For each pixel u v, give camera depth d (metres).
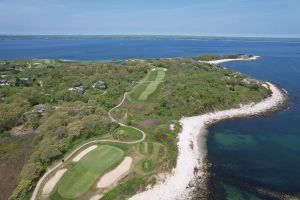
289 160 75.56
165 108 111.19
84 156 74.25
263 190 62.56
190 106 112.56
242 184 65.12
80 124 88.12
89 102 114.81
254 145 85.12
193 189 64.00
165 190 64.00
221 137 91.44
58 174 68.44
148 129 91.69
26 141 87.69
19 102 115.44
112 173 67.56
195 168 72.19
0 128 96.25
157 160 73.38
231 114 110.94
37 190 63.34
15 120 101.12
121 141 82.75
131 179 66.00
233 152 80.88
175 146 82.75
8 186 66.75
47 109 106.69
